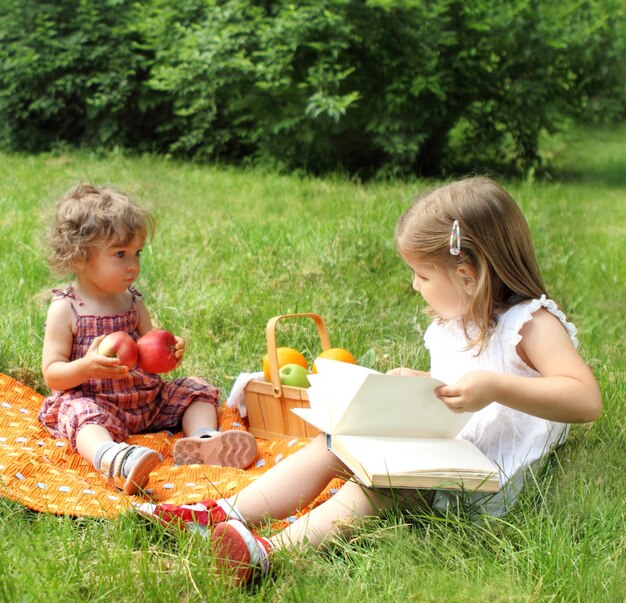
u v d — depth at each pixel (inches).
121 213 118.6
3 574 74.4
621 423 115.3
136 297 129.3
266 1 354.9
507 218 93.9
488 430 95.3
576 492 92.4
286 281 180.7
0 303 164.2
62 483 97.5
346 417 88.5
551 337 91.2
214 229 223.6
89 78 388.5
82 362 114.1
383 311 169.3
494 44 340.2
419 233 94.6
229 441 110.9
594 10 356.5
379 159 355.6
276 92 335.6
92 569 78.3
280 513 90.6
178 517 85.7
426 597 74.0
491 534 83.2
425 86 323.6
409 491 90.0
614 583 75.2
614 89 364.8
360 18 329.4
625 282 195.5
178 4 369.1
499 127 388.2
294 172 332.2
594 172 368.8
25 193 281.3
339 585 78.1
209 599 74.3
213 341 152.0
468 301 94.3
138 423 121.2
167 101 391.5
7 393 124.0
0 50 394.9
